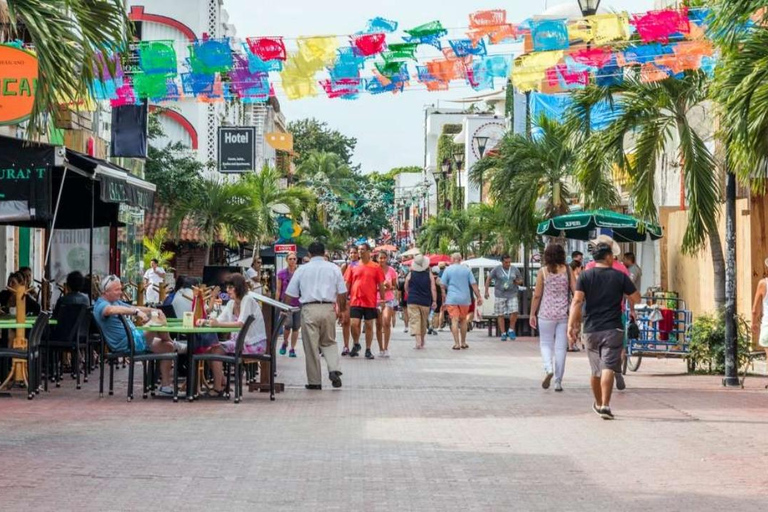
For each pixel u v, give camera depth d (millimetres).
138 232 41125
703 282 28047
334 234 108625
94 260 29938
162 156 51719
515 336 34000
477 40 16500
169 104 58594
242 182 52375
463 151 87875
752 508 9148
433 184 123938
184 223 51656
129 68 17703
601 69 18125
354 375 21172
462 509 8984
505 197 35844
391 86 16750
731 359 19547
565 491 9773
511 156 35594
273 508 8938
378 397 17344
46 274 20375
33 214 17922
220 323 16641
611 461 11352
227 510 8852
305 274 18672
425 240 70500
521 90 16875
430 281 29438
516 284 33500
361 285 25547
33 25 12602
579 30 16578
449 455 11641
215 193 48562
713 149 27188
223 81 17672
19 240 30016
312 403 16438
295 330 26219
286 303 18719
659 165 33469
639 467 11016
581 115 23297
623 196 33156
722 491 9844
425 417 14797
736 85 16719
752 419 14758
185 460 11141
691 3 19562
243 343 16422
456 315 29078
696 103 22703
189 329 16141
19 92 16078
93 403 16125
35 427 13469
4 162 16844
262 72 17078
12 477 10125
